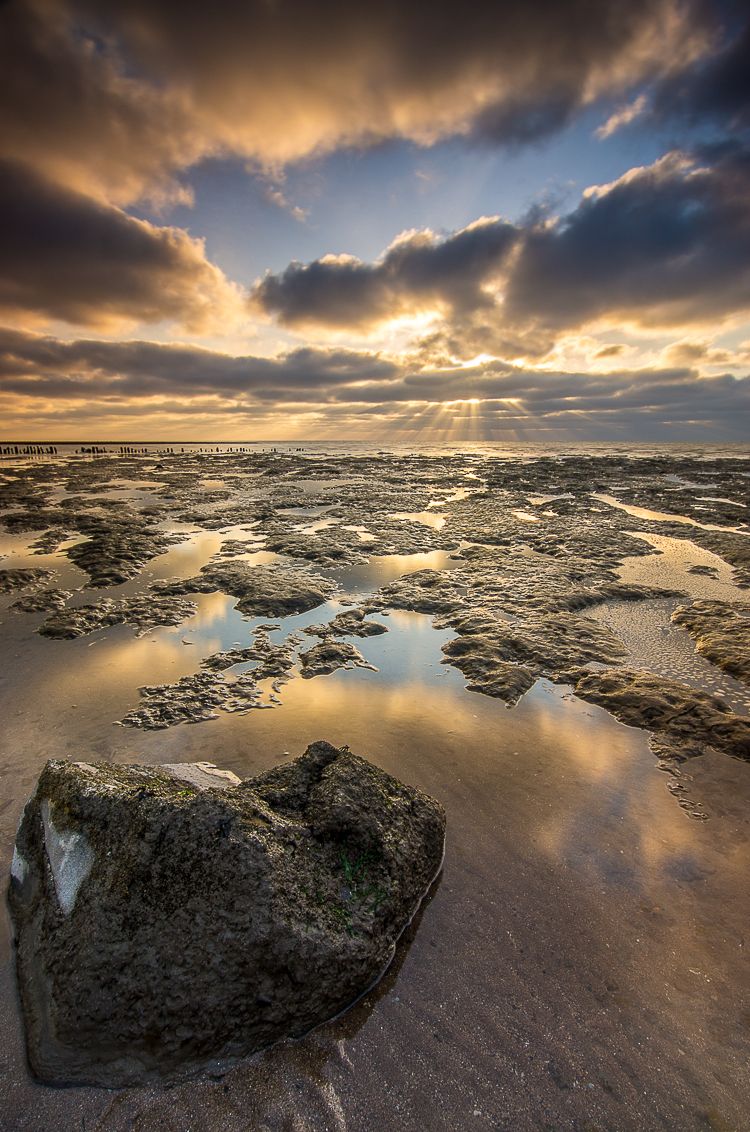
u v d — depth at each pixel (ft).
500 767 22.74
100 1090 11.35
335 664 33.06
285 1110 10.94
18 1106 11.08
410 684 30.68
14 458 239.30
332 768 17.54
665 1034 12.30
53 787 16.35
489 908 15.69
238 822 13.79
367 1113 10.87
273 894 12.91
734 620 39.22
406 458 220.84
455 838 18.52
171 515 89.20
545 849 18.06
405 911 15.12
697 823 19.43
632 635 38.09
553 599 44.39
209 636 37.60
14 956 14.01
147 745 24.26
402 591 47.55
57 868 14.43
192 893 12.89
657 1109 10.91
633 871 17.13
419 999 13.12
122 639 36.96
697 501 100.78
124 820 14.02
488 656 33.63
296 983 12.47
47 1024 12.04
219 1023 12.01
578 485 125.29
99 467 184.44
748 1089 11.24
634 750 24.11
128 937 12.51
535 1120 10.75
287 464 191.01
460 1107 10.96
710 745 24.17
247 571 52.60
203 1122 10.78
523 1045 12.07
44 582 50.83
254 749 23.98
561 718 26.94
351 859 15.19
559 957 14.17
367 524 80.89
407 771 22.40
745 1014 12.77
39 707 27.66
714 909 15.74
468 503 101.40
